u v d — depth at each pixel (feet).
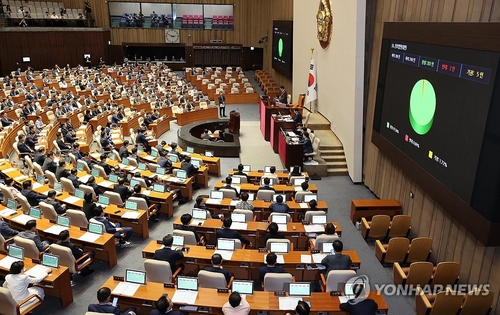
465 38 26.94
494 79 24.00
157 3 141.28
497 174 23.71
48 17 127.54
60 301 28.14
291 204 38.70
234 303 21.84
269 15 128.06
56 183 40.70
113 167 49.32
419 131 33.65
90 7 134.72
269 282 25.05
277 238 30.91
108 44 136.46
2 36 115.75
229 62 144.56
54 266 27.35
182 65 143.54
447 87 29.25
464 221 27.09
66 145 58.80
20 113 73.56
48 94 93.20
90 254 31.50
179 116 81.76
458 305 25.22
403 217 36.40
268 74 126.52
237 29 141.28
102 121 76.23
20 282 24.88
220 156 63.46
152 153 55.06
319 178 53.21
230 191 39.93
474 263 28.22
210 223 34.30
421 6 35.04
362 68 48.78
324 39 63.57
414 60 34.35
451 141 28.76
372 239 38.09
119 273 31.96
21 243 28.89
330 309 23.07
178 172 46.32
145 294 24.09
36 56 122.01
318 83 70.18
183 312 23.91
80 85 101.40
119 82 116.06
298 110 66.54
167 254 27.58
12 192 38.78
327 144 57.06
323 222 34.40
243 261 28.68
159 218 41.93
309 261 28.58
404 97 36.37
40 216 34.78
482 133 25.16
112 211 37.06
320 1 65.51
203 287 25.71
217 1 138.10
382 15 44.11
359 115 49.96
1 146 55.72
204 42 141.69
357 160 51.26
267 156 60.23
